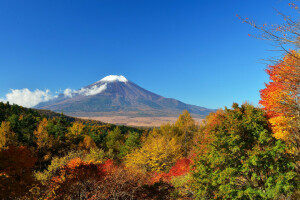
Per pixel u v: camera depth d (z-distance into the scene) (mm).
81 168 14664
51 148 47812
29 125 55906
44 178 17500
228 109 11883
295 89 6031
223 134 10695
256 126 10047
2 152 11281
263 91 10133
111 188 13383
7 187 10781
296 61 4555
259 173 9859
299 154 9672
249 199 9477
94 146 55688
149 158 28031
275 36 4008
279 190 8344
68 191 13594
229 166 10211
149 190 14711
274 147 8938
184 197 13914
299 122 8859
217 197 11039
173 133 45594
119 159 41406
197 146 13453
